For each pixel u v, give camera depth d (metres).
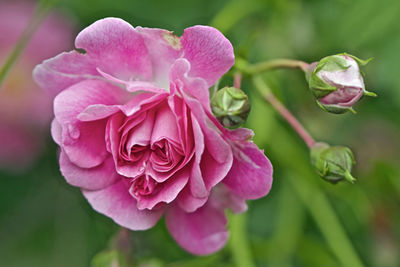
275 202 0.35
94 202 0.26
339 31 0.33
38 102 0.34
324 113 0.34
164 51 0.26
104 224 0.33
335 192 0.34
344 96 0.26
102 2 0.34
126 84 0.25
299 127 0.29
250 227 0.35
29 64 0.34
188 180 0.26
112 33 0.25
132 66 0.26
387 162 0.34
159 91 0.25
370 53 0.33
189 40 0.25
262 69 0.29
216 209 0.27
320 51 0.33
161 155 0.26
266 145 0.33
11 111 0.34
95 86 0.26
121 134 0.26
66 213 0.34
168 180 0.26
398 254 0.34
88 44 0.26
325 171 0.27
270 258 0.34
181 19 0.34
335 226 0.33
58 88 0.26
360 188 0.34
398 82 0.33
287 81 0.34
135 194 0.26
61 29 0.34
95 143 0.26
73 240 0.34
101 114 0.25
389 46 0.33
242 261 0.30
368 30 0.33
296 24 0.34
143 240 0.30
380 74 0.33
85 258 0.34
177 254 0.32
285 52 0.34
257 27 0.33
